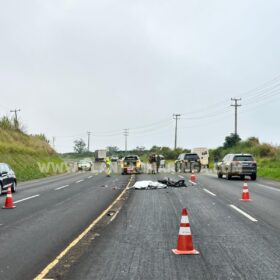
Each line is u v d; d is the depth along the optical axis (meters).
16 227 12.60
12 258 8.85
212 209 16.61
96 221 13.66
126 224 13.05
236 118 83.25
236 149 73.25
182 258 8.80
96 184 31.09
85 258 8.80
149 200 19.88
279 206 17.55
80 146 183.38
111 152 156.88
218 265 8.25
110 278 7.39
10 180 24.03
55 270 7.91
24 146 61.19
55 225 12.94
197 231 11.89
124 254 9.14
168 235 11.26
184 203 18.64
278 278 7.40
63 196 22.11
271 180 35.03
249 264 8.33
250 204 18.27
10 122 68.44
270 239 10.77
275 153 61.03
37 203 18.95
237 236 11.16
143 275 7.57
